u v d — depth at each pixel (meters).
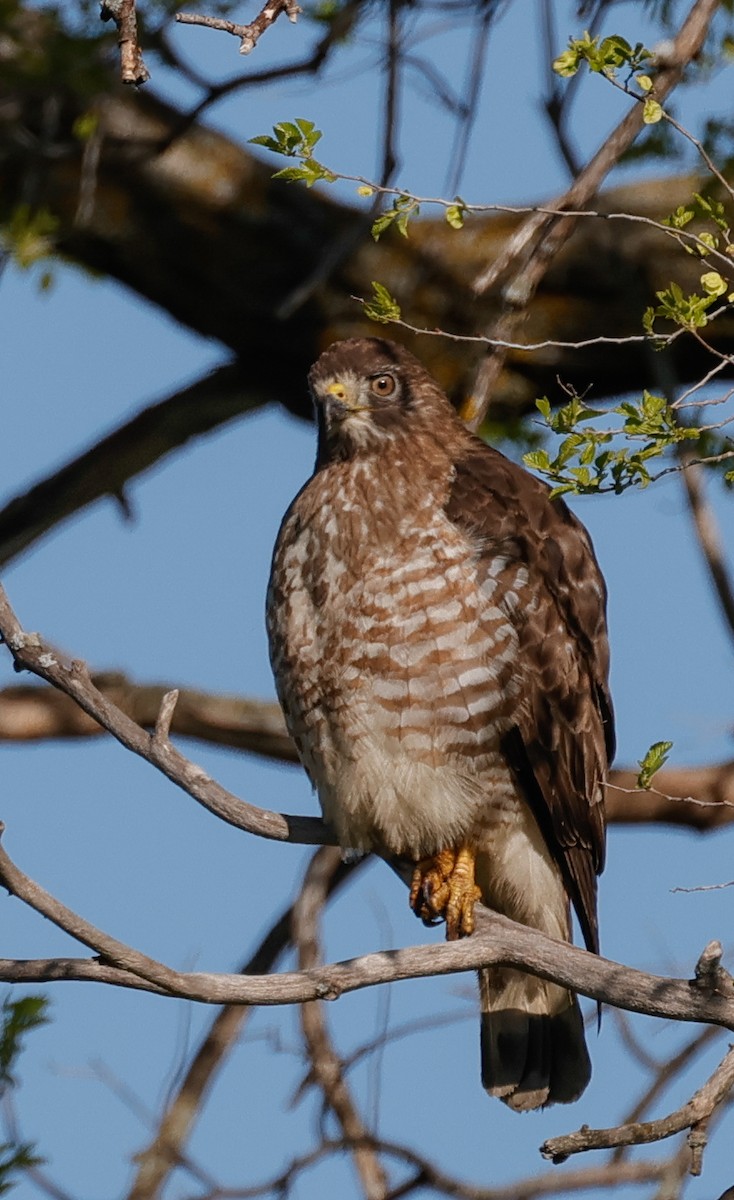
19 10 12.98
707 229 13.80
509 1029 11.04
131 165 13.98
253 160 14.95
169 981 8.00
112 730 9.00
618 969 8.45
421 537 10.64
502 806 10.73
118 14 8.25
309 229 14.77
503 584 10.62
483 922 10.54
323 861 13.59
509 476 11.14
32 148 13.55
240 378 15.84
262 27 8.25
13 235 12.99
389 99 12.14
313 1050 12.02
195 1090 13.28
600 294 14.39
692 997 8.24
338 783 10.80
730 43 11.48
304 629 10.75
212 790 9.08
